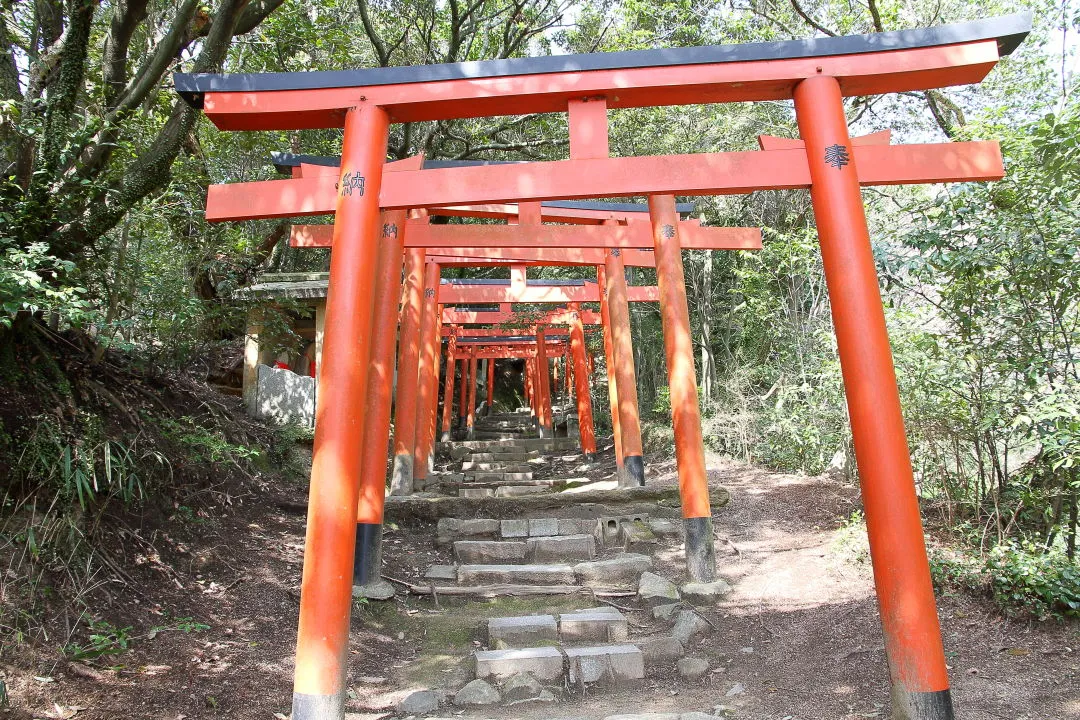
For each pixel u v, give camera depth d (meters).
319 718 3.01
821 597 4.97
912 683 2.97
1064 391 4.29
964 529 5.26
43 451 4.10
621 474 8.38
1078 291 4.42
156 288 5.79
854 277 3.35
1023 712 3.17
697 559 5.44
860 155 3.75
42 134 4.32
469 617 4.94
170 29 5.30
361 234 3.54
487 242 6.66
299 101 3.72
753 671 4.12
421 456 9.07
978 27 3.50
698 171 3.69
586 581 5.57
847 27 9.05
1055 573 4.01
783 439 9.10
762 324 10.80
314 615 3.12
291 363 10.36
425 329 9.52
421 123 11.53
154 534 4.54
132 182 4.91
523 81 3.70
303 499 6.53
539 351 15.56
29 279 3.41
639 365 14.73
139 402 5.58
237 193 3.89
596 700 3.94
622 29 11.20
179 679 3.46
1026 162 4.54
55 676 3.17
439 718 3.64
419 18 11.05
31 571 3.58
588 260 8.55
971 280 4.90
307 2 9.32
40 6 5.29
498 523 6.49
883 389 3.24
